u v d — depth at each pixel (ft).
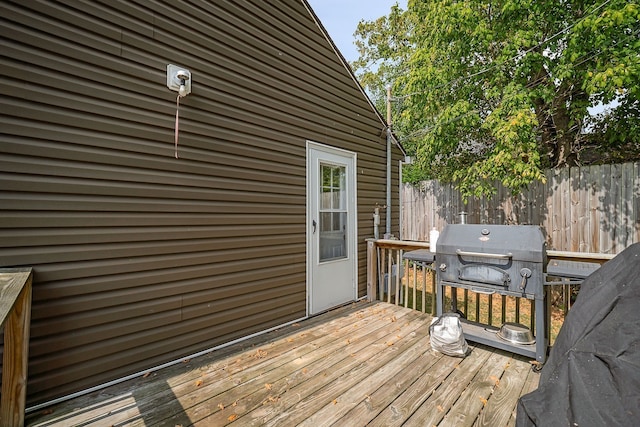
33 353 6.12
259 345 9.37
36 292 6.16
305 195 12.06
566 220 14.76
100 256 6.97
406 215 22.08
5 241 5.83
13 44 5.89
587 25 11.34
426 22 17.49
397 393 6.81
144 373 7.60
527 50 13.99
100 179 6.95
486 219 17.85
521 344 8.38
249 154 10.02
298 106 11.78
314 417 5.98
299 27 11.87
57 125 6.38
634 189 13.05
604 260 8.25
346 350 8.98
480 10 15.02
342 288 13.75
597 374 4.42
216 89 9.11
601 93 13.83
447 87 16.84
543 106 16.16
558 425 4.26
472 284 8.90
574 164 17.43
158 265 7.92
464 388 7.02
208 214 8.94
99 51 6.93
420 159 19.47
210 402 6.46
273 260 10.77
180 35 8.30
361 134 15.14
